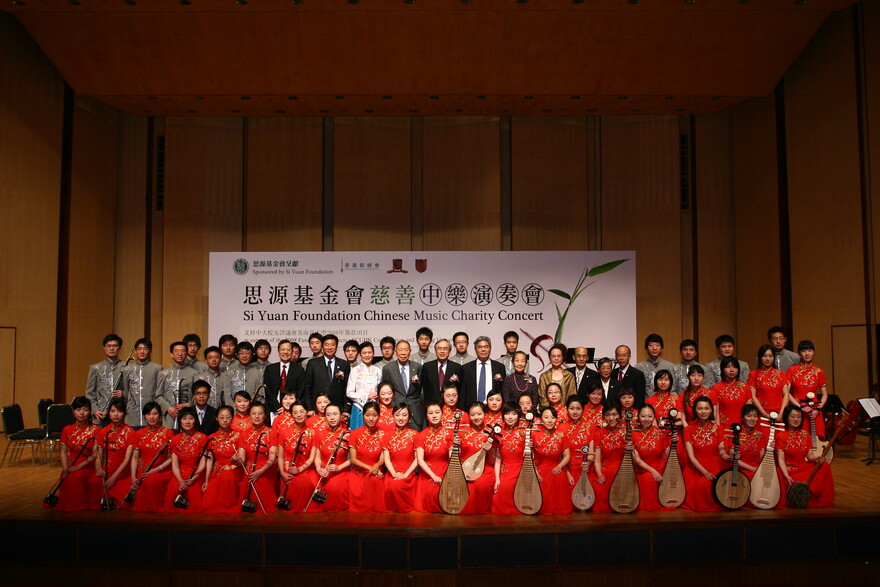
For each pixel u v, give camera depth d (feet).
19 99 25.76
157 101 28.99
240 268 28.09
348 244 31.01
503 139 31.37
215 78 26.84
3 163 25.03
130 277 31.24
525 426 15.93
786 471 15.80
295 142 31.30
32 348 26.22
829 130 25.85
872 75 24.09
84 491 15.94
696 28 24.31
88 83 27.27
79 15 23.76
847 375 24.94
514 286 28.04
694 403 16.17
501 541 14.43
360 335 27.89
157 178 31.55
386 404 17.03
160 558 14.73
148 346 20.27
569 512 15.40
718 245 31.30
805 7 23.25
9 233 25.29
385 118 31.35
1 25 24.90
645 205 31.17
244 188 31.37
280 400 19.81
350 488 15.93
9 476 19.56
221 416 16.15
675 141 31.35
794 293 27.55
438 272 28.07
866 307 24.20
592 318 28.02
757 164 29.73
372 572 14.35
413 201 31.22
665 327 30.89
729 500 15.31
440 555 14.33
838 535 14.89
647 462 15.93
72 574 14.87
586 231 31.22
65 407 21.35
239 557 14.60
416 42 24.82
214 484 15.83
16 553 15.02
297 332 27.91
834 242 25.55
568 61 25.86
